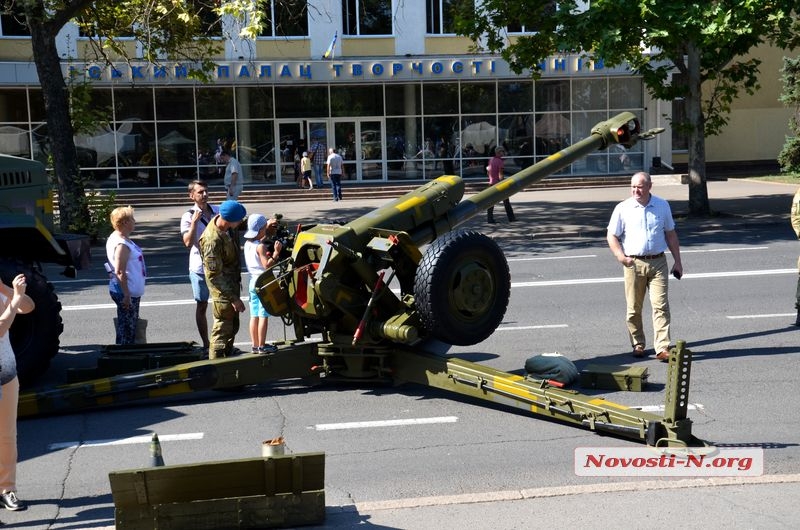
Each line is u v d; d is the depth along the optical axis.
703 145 25.91
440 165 40.12
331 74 37.50
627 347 11.54
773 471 7.21
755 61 25.67
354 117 39.50
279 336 12.80
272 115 39.00
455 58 38.09
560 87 40.19
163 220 30.14
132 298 10.95
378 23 38.25
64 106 24.27
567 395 8.28
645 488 6.77
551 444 8.06
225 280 10.16
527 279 16.80
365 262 9.44
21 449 8.37
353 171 39.78
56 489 7.35
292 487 6.20
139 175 38.38
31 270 10.31
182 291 16.95
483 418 8.90
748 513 6.21
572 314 13.63
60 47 35.41
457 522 6.22
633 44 23.80
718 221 24.89
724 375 10.10
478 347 11.73
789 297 14.32
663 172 40.69
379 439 8.35
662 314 10.70
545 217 27.09
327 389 10.07
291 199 35.59
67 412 9.43
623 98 40.50
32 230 9.98
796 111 38.19
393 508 6.52
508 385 8.66
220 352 10.19
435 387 9.82
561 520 6.18
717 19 21.28
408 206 10.12
